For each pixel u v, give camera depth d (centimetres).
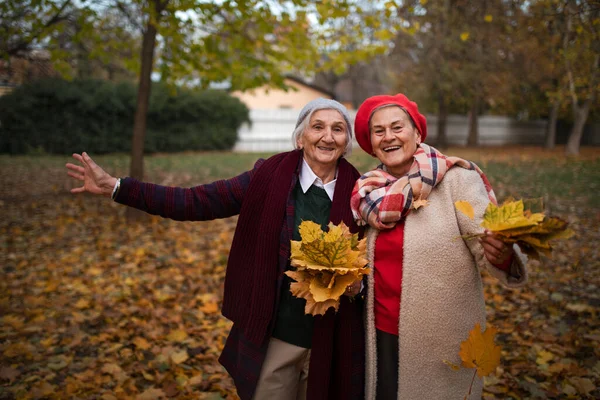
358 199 188
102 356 328
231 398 280
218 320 392
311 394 190
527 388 279
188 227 720
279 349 195
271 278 191
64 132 1820
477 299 180
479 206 173
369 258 186
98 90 1817
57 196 945
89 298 435
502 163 1644
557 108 2138
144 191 202
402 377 180
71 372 307
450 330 175
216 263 543
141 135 718
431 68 2014
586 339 338
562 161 1703
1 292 445
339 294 159
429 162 179
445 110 2477
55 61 681
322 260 162
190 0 586
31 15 634
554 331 354
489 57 1905
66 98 1778
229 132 2253
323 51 716
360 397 193
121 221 746
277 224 194
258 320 189
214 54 707
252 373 193
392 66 2420
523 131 3122
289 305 194
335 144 198
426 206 179
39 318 385
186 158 1847
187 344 351
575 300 415
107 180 202
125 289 458
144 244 621
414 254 175
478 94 2086
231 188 207
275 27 687
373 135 190
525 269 159
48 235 660
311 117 198
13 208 830
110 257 563
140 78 710
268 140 2395
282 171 201
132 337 361
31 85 1755
